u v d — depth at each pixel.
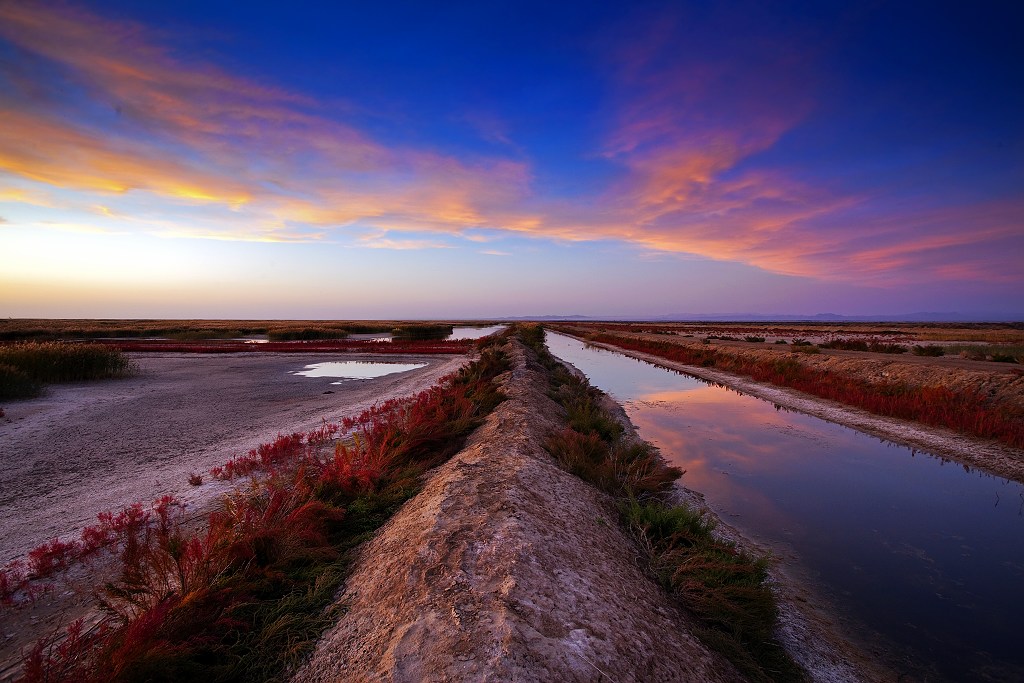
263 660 3.35
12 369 15.55
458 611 3.39
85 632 3.76
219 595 3.66
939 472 9.27
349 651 3.29
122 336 53.03
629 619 3.89
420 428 8.27
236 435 10.62
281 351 33.59
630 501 6.81
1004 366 16.84
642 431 12.48
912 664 4.18
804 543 6.43
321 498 5.82
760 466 9.64
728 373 23.61
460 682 2.78
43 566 4.72
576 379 18.05
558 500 5.78
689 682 3.38
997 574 5.68
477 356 28.39
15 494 7.09
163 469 8.22
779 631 4.55
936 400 13.08
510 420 9.32
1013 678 4.02
